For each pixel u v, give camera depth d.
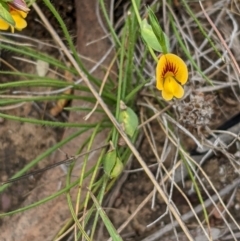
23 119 0.29
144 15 0.34
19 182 0.34
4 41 0.33
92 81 0.33
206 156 0.33
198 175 0.33
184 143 0.34
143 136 0.34
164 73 0.27
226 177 0.34
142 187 0.34
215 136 0.33
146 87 0.34
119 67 0.32
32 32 0.36
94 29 0.35
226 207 0.32
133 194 0.34
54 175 0.33
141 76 0.33
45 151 0.33
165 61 0.27
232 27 0.36
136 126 0.30
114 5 0.36
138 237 0.33
